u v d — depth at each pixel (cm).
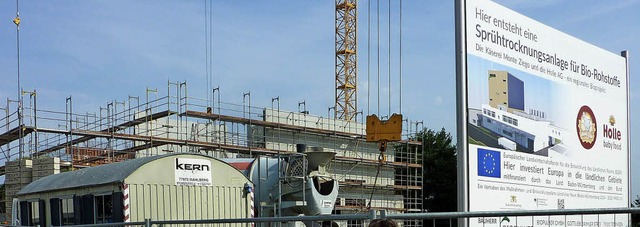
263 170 1933
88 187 1628
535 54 1548
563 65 1652
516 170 1453
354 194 5012
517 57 1484
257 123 4500
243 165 1980
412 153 5628
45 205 1792
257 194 1908
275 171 1911
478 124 1353
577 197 1664
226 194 1720
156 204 1573
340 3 7956
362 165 5122
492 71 1404
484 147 1365
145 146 3797
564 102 1642
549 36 1603
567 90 1658
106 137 3588
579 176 1681
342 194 4912
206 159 1692
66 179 1756
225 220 956
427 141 6562
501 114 1421
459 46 1343
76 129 3450
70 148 3500
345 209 4888
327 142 4956
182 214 1617
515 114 1464
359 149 5141
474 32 1363
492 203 1374
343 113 7769
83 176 1706
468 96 1336
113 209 1541
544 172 1544
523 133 1486
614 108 1866
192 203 1644
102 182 1587
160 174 1592
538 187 1516
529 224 1483
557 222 1569
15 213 1908
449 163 6456
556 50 1628
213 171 1703
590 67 1764
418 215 781
